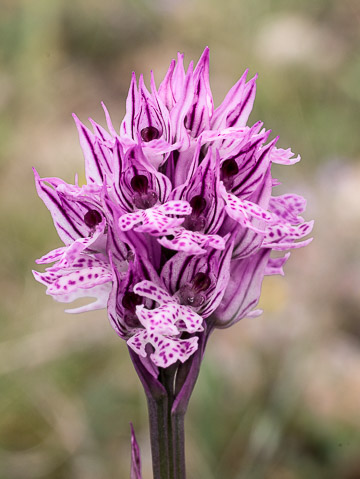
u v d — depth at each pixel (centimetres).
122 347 27
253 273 14
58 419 25
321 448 25
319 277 31
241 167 14
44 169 40
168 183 14
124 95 49
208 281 14
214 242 13
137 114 14
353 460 24
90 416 25
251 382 25
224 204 14
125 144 14
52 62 49
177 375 14
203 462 24
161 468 15
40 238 33
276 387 25
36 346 27
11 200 35
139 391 26
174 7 54
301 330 27
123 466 24
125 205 14
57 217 14
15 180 38
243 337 27
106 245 14
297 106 43
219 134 14
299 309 28
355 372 27
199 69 14
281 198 15
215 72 49
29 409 25
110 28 53
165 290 14
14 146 41
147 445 25
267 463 23
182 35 53
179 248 13
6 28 48
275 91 43
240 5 51
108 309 14
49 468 24
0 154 40
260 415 24
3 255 33
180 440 14
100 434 25
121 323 14
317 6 53
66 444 25
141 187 14
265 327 27
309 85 45
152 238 14
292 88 44
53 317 29
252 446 23
